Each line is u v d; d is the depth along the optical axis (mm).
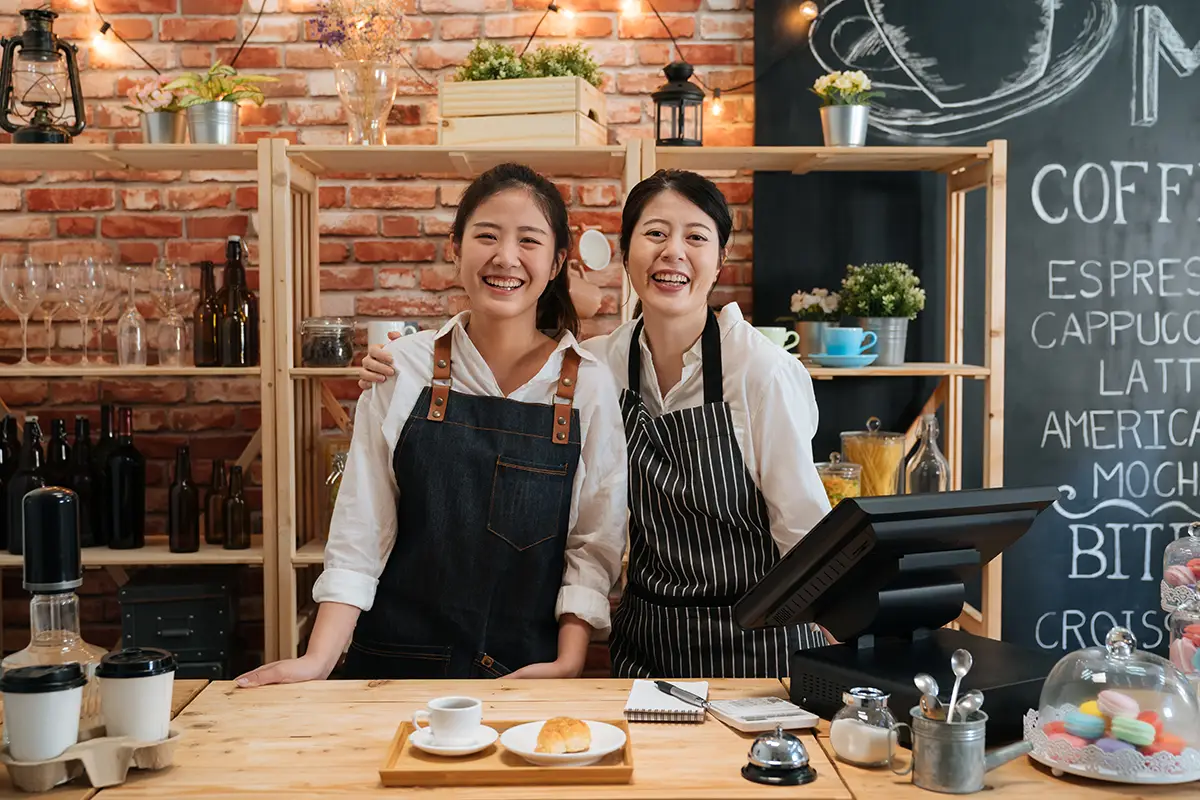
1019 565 3357
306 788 1303
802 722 1521
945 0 3275
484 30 3357
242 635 3398
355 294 3412
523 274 2061
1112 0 3277
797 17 3283
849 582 1621
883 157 2975
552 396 2139
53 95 2994
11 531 2967
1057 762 1349
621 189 3387
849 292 3086
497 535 2092
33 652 1398
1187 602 1889
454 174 3396
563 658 2059
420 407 2113
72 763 1319
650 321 2197
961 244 3217
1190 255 3324
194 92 2979
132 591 2957
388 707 1613
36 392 3391
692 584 2166
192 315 3336
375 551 2119
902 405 3322
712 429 2145
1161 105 3299
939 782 1292
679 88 2938
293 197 3150
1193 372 3338
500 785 1313
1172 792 1299
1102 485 3348
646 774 1350
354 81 2979
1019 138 3299
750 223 3363
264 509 2934
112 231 3379
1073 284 3320
